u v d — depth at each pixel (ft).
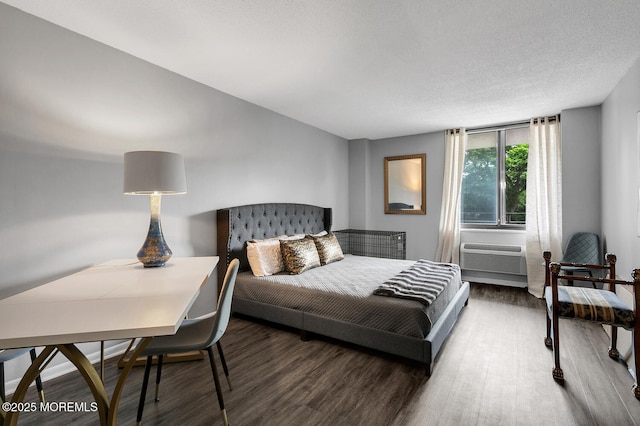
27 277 6.51
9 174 6.28
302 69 9.00
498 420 5.40
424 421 5.39
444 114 13.24
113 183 7.95
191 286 5.18
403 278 9.30
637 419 5.39
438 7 6.11
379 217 18.20
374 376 6.86
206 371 7.09
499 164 15.16
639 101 8.08
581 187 12.07
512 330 9.40
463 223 16.10
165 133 9.09
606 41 7.34
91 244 7.52
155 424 5.30
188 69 9.08
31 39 6.54
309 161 15.16
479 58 8.25
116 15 6.51
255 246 10.57
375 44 7.55
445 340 8.72
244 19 6.56
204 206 10.26
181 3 6.05
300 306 8.89
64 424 5.35
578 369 7.07
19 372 6.39
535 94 10.82
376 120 14.25
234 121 11.23
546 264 8.70
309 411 5.66
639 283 6.01
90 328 3.34
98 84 7.61
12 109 6.31
